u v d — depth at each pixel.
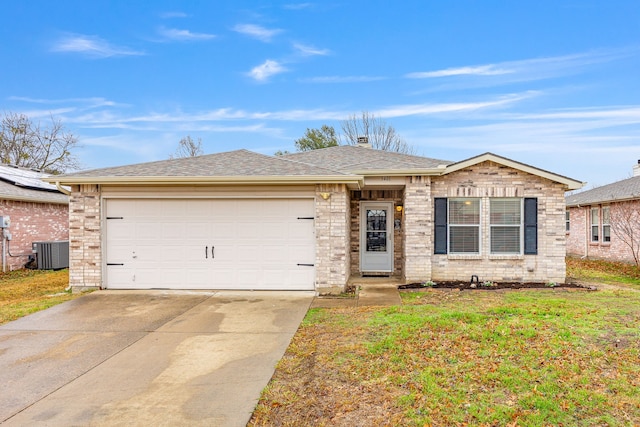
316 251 9.71
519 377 4.46
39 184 17.25
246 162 10.94
